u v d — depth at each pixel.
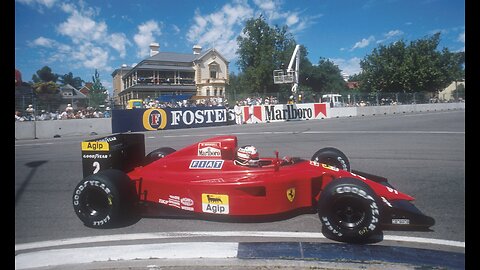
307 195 4.32
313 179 4.33
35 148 11.93
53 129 17.09
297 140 11.93
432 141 11.03
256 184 4.09
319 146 10.38
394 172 6.81
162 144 11.77
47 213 4.82
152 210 4.60
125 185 4.22
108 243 3.74
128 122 18.16
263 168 4.38
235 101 26.03
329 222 3.58
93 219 4.16
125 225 4.31
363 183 3.57
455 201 4.95
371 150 9.50
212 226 4.21
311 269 3.03
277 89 58.53
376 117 25.06
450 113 28.48
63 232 4.11
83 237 3.94
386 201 3.87
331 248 3.43
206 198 4.24
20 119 17.30
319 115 25.33
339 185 3.56
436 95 44.34
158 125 18.95
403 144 10.50
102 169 4.71
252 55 61.09
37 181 6.73
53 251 3.52
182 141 12.56
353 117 25.81
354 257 3.23
